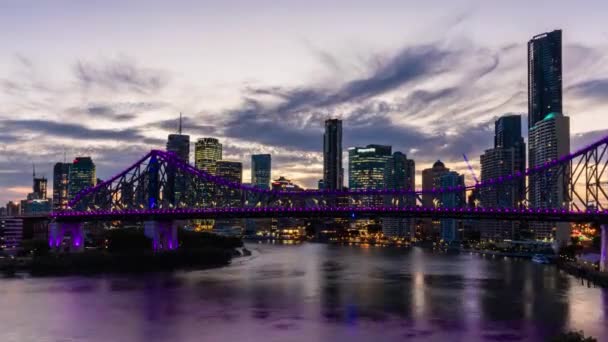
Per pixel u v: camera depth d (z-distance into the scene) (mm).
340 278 189875
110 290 156750
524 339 98750
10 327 109312
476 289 160250
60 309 127062
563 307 128625
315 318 116312
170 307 129375
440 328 106812
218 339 99625
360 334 102375
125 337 101438
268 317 117562
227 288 161250
